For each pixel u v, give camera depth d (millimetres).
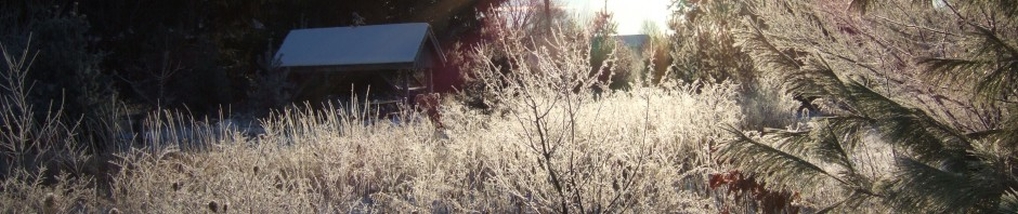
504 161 5203
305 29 19984
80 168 7273
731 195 5266
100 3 16078
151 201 5480
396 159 7141
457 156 6312
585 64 4625
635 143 5074
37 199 5676
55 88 9984
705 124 6801
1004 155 3736
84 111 9672
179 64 15531
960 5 4074
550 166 4477
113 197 5883
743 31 4969
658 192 4875
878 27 4746
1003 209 3410
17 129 8703
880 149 4605
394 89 18469
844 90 4156
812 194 4645
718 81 12828
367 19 25281
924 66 4066
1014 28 3918
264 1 20500
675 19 16031
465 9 26750
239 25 21031
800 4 5039
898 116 3939
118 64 16359
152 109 15344
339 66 18031
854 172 4301
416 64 17859
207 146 7469
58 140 8031
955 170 3871
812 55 4836
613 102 8023
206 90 15930
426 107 12852
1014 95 3777
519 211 5148
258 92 15398
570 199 4531
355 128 8086
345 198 5656
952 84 3832
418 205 5262
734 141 4605
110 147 8062
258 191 5129
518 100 4738
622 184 4699
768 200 4770
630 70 19438
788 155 4410
